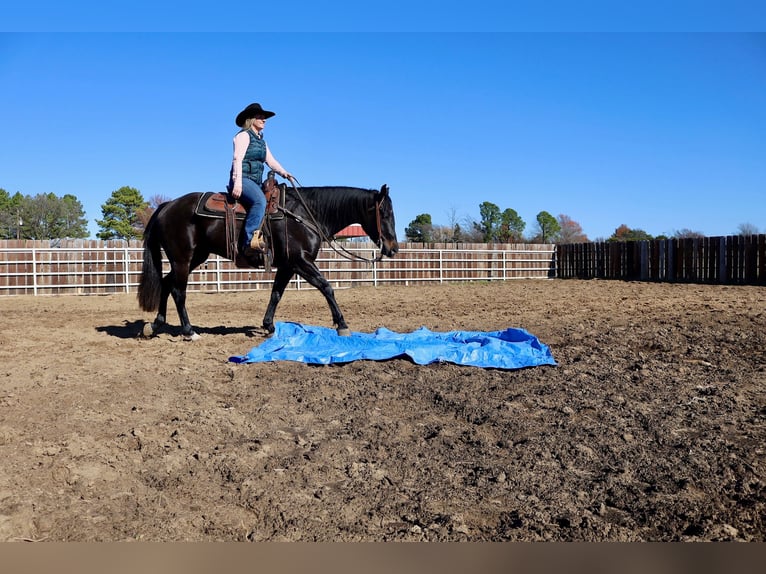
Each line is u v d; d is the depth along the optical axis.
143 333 8.14
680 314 10.56
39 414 4.61
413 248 24.34
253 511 3.19
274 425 4.61
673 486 3.42
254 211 7.16
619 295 16.22
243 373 6.16
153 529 2.96
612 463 3.79
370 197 7.72
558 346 7.49
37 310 13.44
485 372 6.18
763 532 2.92
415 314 11.77
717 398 5.07
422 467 3.77
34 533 2.88
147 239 7.81
